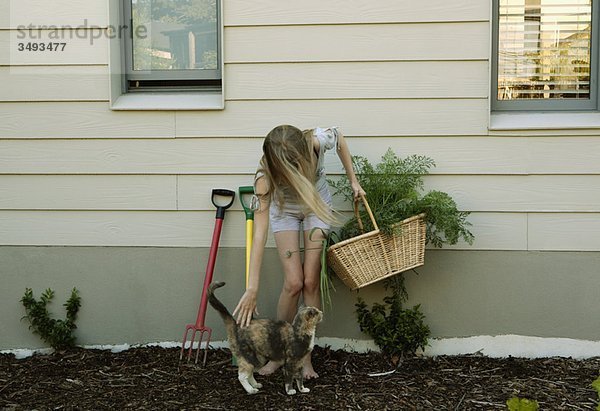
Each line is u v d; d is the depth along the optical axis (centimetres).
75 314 452
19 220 450
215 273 444
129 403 371
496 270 432
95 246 448
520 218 429
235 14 430
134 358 436
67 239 449
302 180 363
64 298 452
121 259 448
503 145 425
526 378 401
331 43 428
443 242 422
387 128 429
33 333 455
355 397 375
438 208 393
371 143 430
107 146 443
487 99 422
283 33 430
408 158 422
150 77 455
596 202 425
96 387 394
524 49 440
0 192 449
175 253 445
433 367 419
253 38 431
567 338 432
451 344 438
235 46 432
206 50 454
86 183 446
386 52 426
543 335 434
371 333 433
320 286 408
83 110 443
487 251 432
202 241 444
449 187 429
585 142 423
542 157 425
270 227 439
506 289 433
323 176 400
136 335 452
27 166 446
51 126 444
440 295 436
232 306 444
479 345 436
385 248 385
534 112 438
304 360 374
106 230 448
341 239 416
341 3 426
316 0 426
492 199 429
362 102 429
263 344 368
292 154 363
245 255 441
